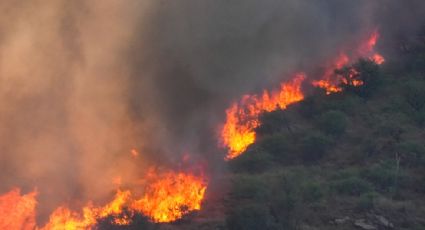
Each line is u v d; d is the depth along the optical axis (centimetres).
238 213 3575
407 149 5197
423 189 4419
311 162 5356
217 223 3681
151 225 3550
